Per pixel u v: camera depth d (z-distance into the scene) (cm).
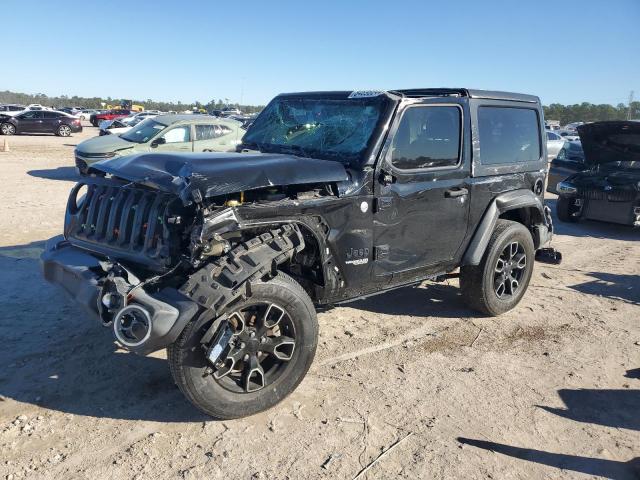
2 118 3083
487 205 504
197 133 1321
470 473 305
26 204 993
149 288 328
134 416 347
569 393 397
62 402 358
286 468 304
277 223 355
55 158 1883
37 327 466
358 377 409
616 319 548
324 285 396
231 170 336
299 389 387
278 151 469
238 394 340
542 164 573
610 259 796
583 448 333
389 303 568
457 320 530
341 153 421
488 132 505
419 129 441
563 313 560
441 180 456
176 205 344
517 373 425
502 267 532
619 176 1007
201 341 317
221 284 315
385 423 350
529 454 325
